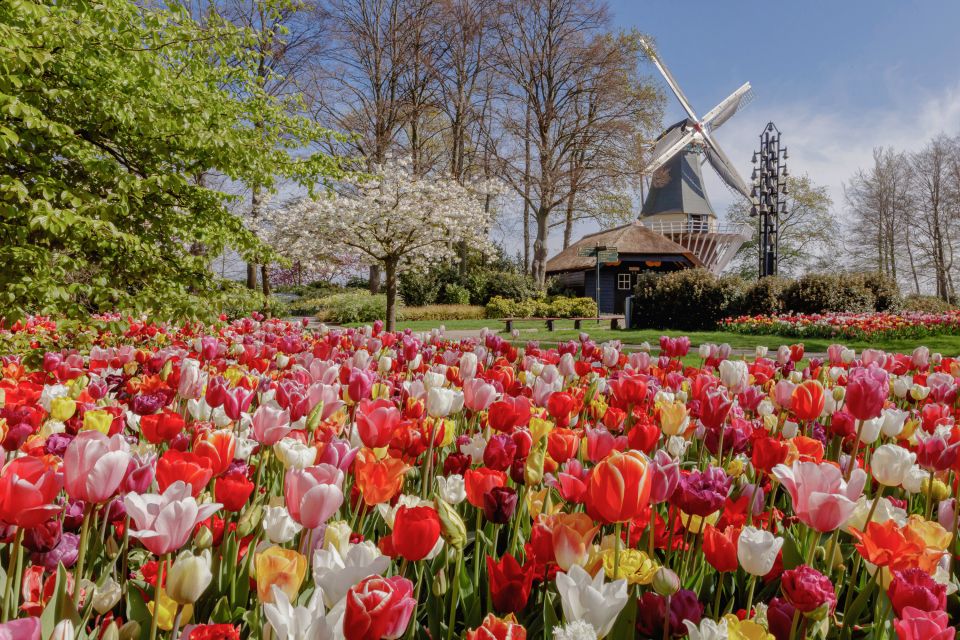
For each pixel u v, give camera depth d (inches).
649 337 772.6
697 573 70.3
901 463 72.4
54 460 73.8
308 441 94.2
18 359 207.2
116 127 270.4
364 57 1393.9
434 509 52.9
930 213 1732.3
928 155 1726.1
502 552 78.4
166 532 44.9
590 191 1542.8
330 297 1369.3
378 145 1332.4
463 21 1433.3
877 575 63.4
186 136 262.2
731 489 82.7
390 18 1390.3
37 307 242.2
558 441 80.7
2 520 47.8
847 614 61.4
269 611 35.6
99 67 248.8
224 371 165.8
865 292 872.3
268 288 1022.4
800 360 210.1
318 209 755.4
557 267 1744.6
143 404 97.9
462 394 107.7
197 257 265.3
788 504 94.6
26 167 246.2
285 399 100.6
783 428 119.2
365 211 706.2
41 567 57.0
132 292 271.0
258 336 266.1
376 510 77.7
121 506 65.8
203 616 59.0
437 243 886.4
